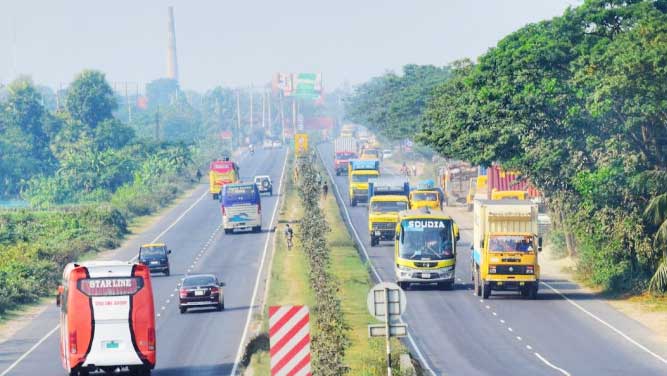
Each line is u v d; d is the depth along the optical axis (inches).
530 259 4060.0
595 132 4281.5
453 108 5723.4
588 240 4323.3
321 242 5290.4
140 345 2591.0
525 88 4399.6
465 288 4456.2
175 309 4146.2
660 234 3976.4
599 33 4500.5
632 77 3848.4
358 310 3740.2
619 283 4202.8
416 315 3789.4
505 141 4505.4
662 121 3976.4
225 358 3053.6
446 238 4372.5
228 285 4835.1
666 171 4047.7
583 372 2755.9
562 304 3983.8
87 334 2578.7
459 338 3324.3
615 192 4151.1
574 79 4165.8
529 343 3218.5
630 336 3324.3
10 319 4168.3
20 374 2955.2
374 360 2677.2
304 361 1617.9
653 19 3976.4
